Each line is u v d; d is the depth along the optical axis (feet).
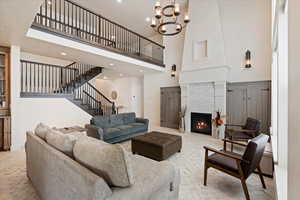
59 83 20.97
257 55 15.84
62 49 13.15
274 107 10.74
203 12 18.24
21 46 12.50
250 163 6.24
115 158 3.92
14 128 12.41
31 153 7.16
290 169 2.55
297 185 2.21
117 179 3.93
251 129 12.51
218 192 7.20
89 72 24.18
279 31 6.98
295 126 2.35
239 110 16.87
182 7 21.13
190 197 6.83
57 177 4.84
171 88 22.61
